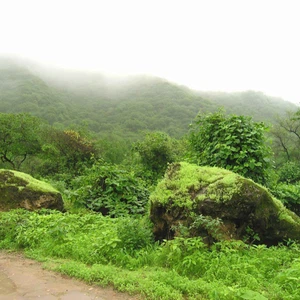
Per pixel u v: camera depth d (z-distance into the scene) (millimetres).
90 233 6262
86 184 10586
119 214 8703
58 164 24359
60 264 4906
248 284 3799
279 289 3625
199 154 8664
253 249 5035
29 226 6621
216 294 3518
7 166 29484
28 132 24297
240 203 5340
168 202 5832
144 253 4988
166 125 86438
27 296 3832
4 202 8742
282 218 5684
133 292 3861
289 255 4871
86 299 3740
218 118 8555
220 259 4477
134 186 10117
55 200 9312
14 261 5289
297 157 34719
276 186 8508
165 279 4016
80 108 102250
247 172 7512
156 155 15703
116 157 31172
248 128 7871
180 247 4801
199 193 5676
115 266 4812
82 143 24047
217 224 4965
